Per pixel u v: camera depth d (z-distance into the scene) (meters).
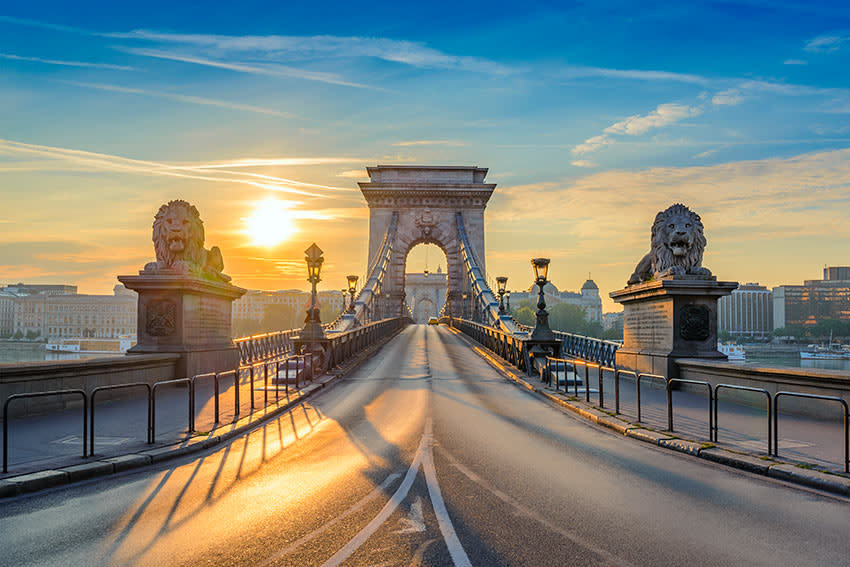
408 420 13.73
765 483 8.28
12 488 7.75
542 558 5.64
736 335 148.75
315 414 14.75
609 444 11.02
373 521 6.69
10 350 109.69
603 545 5.96
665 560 5.60
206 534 6.32
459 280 73.56
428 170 76.75
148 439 10.50
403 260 73.94
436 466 9.23
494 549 5.86
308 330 22.69
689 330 18.64
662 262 19.50
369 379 22.64
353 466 9.33
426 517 6.81
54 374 13.83
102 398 15.31
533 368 22.70
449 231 74.69
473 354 33.88
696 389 17.58
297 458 9.94
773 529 6.43
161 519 6.80
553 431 12.37
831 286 142.50
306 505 7.31
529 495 7.68
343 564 5.52
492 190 74.69
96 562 5.59
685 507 7.20
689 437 10.94
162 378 18.08
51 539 6.18
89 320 170.88
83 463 8.91
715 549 5.87
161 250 19.22
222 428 12.08
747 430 11.60
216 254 21.97
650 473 8.83
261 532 6.38
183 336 18.84
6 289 193.75
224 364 21.80
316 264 23.06
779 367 14.26
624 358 22.25
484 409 15.50
